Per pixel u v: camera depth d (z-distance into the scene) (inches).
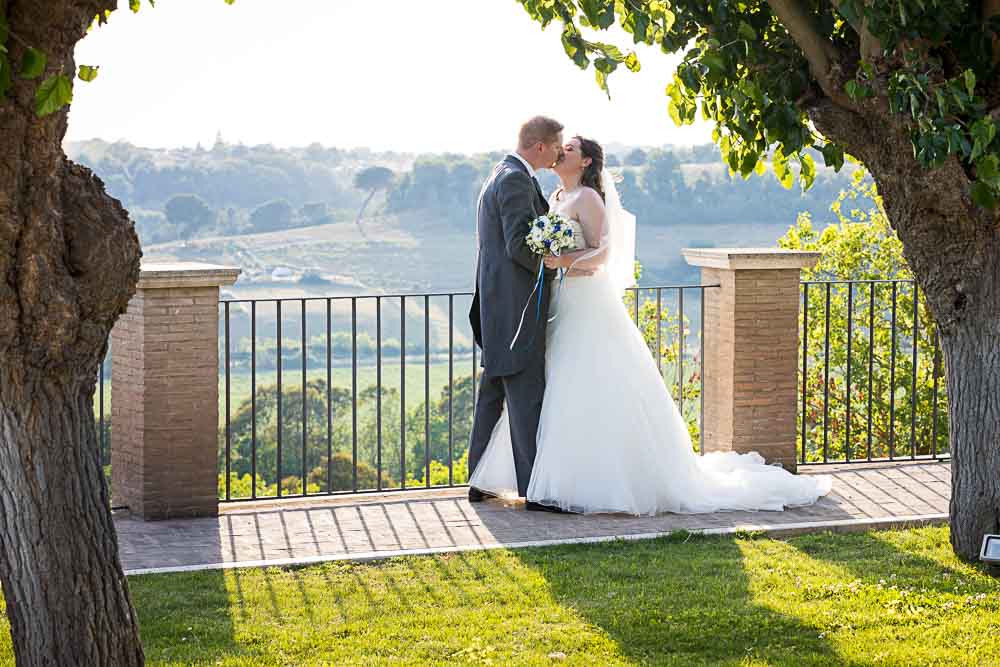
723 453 296.0
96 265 129.0
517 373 270.7
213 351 262.2
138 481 260.2
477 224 278.5
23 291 125.4
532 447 270.7
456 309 1715.1
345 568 218.4
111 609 139.3
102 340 134.3
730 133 241.6
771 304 301.1
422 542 240.4
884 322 610.5
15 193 121.6
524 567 217.6
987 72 196.2
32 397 132.0
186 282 256.5
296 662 167.2
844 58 206.2
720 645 172.1
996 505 215.9
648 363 272.2
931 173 197.9
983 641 172.4
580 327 268.4
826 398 318.3
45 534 134.0
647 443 265.6
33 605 135.0
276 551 233.9
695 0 210.5
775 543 236.8
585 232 270.4
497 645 173.2
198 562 225.8
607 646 172.4
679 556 225.6
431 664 165.3
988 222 205.5
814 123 212.2
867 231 639.1
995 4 194.4
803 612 186.4
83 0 120.3
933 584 203.3
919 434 615.2
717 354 309.7
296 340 1699.1
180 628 182.1
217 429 263.0
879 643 172.1
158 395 258.1
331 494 282.0
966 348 215.6
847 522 251.4
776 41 218.7
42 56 112.7
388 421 1368.1
